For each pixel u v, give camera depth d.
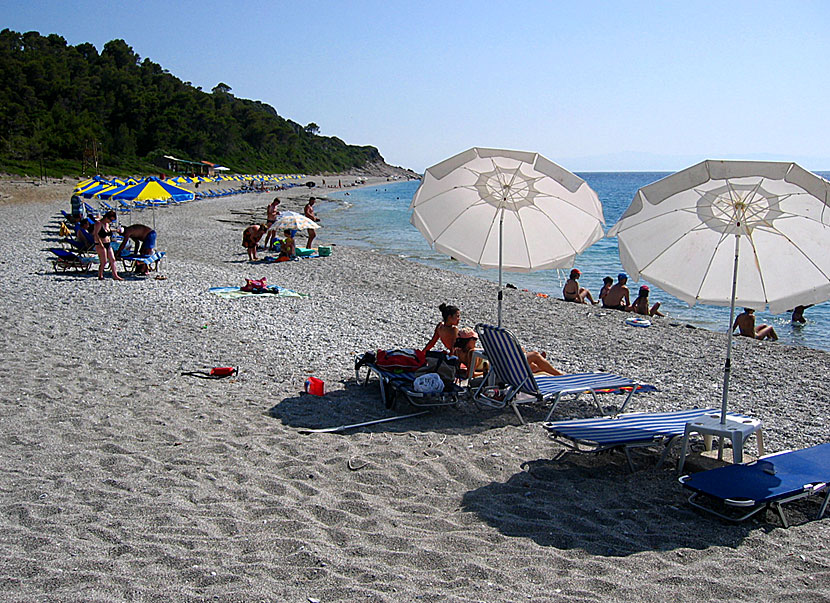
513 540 4.02
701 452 5.55
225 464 5.11
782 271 5.04
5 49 93.81
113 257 13.98
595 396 6.61
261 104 175.38
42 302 11.09
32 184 53.84
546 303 14.73
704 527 4.27
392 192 98.88
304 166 137.75
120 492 4.51
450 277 18.72
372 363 7.28
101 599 3.12
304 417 6.39
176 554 3.64
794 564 3.77
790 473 4.51
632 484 4.98
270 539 3.88
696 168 4.34
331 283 16.53
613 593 3.39
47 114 79.31
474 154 6.09
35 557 3.54
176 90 116.50
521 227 7.32
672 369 9.06
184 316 10.74
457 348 7.47
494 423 6.41
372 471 5.09
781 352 10.20
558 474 5.16
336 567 3.58
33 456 5.08
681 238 5.25
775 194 4.48
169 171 84.81
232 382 7.47
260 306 12.13
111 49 121.81
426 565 3.67
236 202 56.19
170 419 6.11
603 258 26.36
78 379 7.18
